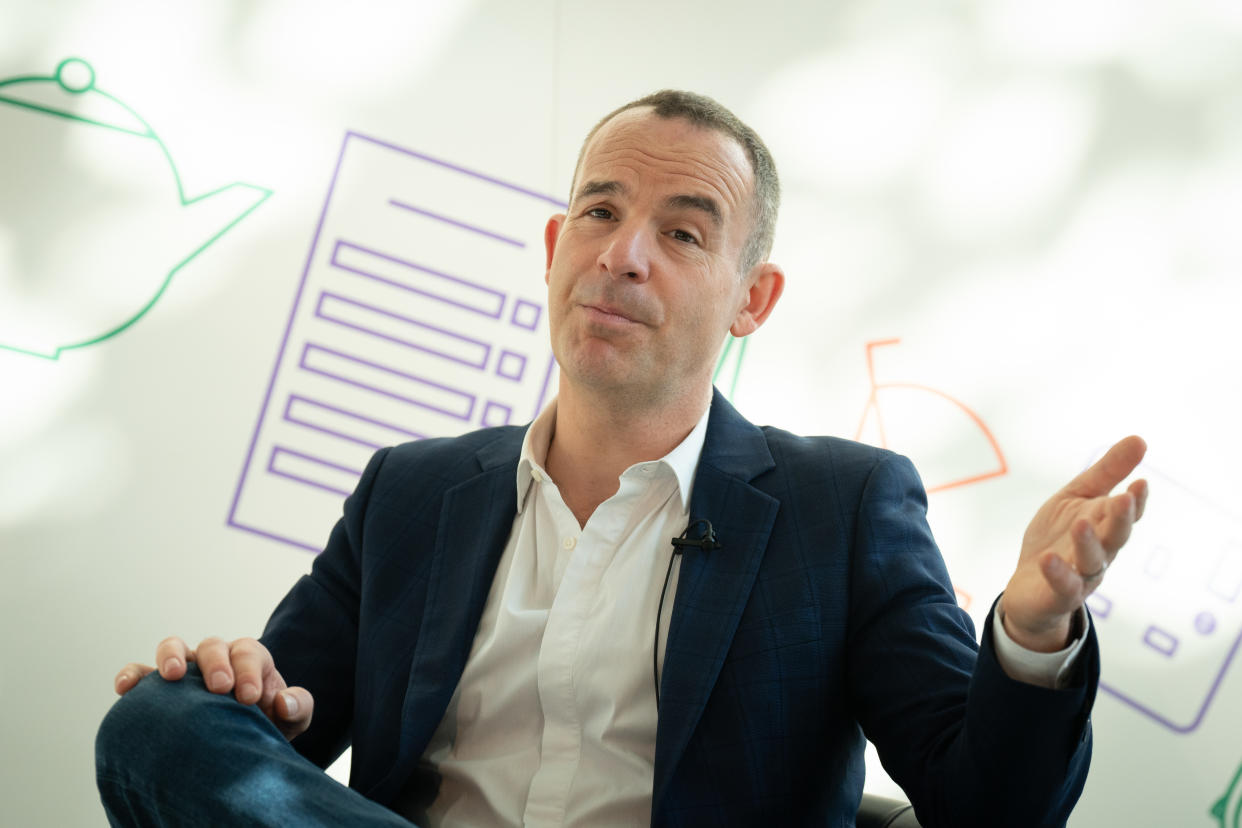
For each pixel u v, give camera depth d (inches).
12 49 101.6
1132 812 95.5
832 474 59.0
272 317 101.8
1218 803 95.2
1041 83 102.5
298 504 100.6
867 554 55.6
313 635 62.3
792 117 103.9
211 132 102.9
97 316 100.3
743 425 63.7
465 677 56.7
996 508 99.0
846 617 54.9
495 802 54.3
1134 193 100.7
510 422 102.5
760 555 55.9
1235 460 97.7
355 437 101.6
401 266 103.2
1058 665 43.2
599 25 105.6
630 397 58.2
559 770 54.3
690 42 105.1
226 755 45.6
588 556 57.6
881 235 102.4
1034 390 99.8
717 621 54.0
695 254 59.1
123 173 101.7
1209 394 98.4
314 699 60.7
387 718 56.8
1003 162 102.2
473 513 61.3
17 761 94.9
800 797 52.4
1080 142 101.7
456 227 103.9
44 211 100.6
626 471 58.6
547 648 55.4
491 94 105.2
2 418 98.3
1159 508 98.1
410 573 61.0
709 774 51.7
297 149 103.4
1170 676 96.7
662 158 59.8
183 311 101.2
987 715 44.0
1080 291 100.3
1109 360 99.4
